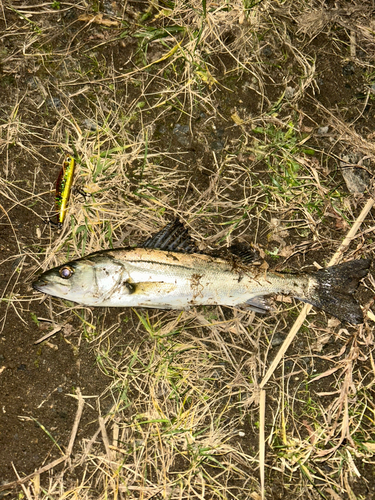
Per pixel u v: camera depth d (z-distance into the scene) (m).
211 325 0.75
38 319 0.73
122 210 0.76
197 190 0.79
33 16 0.79
